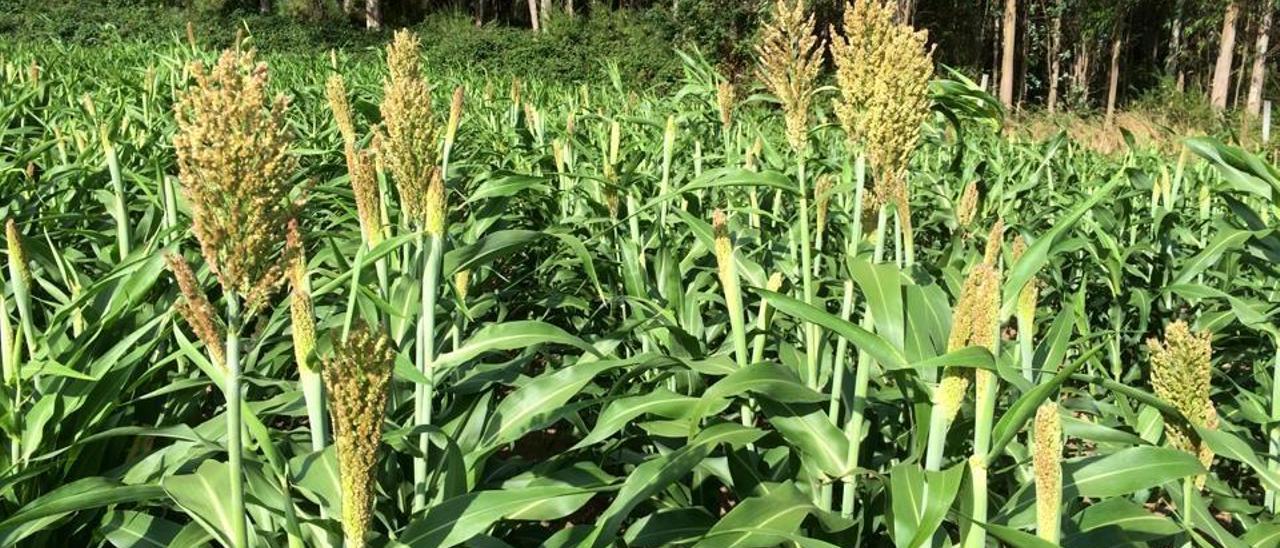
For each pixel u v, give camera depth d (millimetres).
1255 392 4426
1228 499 3094
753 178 3295
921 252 7707
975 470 2146
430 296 2768
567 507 2596
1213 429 2297
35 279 3773
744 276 4117
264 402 3174
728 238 2918
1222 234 4406
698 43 33469
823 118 6777
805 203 3309
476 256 3113
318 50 33750
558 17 37812
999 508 2932
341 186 5664
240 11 39125
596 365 2918
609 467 3834
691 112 7984
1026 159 10109
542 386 2914
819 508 2686
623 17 37125
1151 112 29406
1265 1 29859
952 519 2549
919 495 2240
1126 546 2582
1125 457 2371
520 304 5227
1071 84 38938
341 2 48094
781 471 3346
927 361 2014
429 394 2820
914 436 3223
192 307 1858
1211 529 2523
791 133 3375
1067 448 4562
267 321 3990
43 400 2730
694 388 3574
